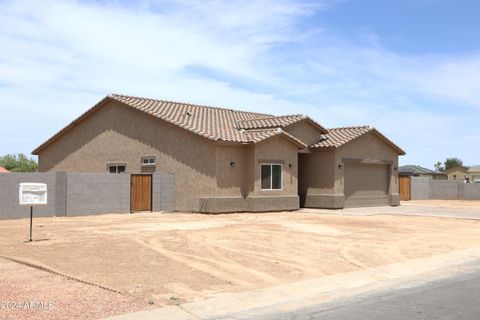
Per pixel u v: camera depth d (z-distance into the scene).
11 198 22.41
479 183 47.19
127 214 25.09
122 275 10.58
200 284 10.04
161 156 27.58
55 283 9.72
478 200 46.59
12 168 56.78
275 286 10.07
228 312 8.26
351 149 30.41
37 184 14.98
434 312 8.09
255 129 28.92
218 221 21.64
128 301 8.61
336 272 11.55
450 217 25.27
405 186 44.09
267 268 11.76
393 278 11.13
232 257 12.98
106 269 11.13
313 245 15.22
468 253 14.44
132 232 17.36
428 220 23.83
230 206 25.72
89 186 24.52
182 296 9.10
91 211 24.55
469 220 24.09
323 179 29.70
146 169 28.36
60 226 19.25
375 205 32.44
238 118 32.84
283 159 27.53
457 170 87.06
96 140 31.28
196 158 26.00
